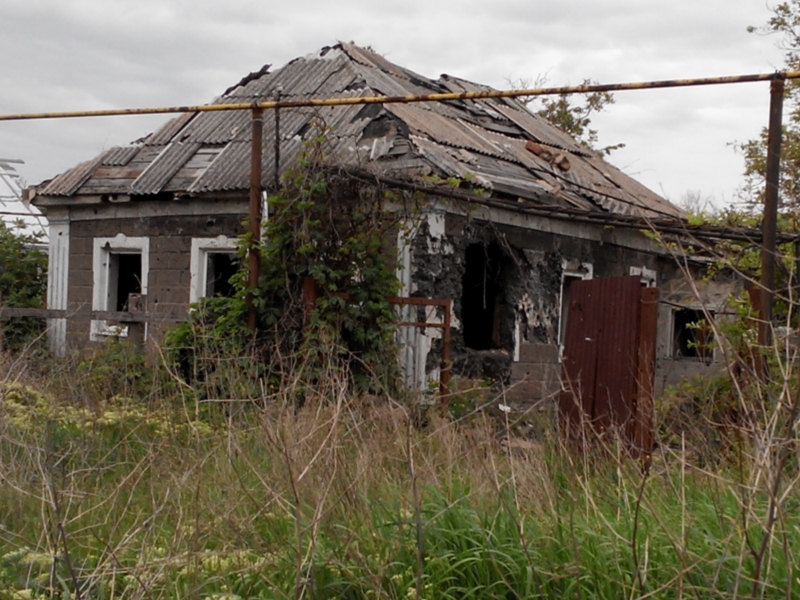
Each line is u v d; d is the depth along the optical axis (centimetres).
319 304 847
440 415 749
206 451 516
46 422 524
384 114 1195
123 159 1354
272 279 869
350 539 390
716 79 705
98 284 1325
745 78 698
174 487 457
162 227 1278
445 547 402
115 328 1123
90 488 494
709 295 1190
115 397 674
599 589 370
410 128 1171
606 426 686
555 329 1279
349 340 867
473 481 461
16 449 519
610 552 387
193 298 1244
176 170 1272
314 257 869
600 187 1478
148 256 1287
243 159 1229
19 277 1697
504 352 1202
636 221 919
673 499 462
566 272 1302
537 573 373
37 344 945
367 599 375
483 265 1264
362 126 1191
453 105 1505
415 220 974
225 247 1225
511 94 770
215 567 395
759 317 687
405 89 1447
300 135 1234
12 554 394
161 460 505
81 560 404
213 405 631
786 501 402
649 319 675
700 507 429
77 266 1347
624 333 694
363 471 434
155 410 630
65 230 1357
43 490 432
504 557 389
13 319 1225
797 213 863
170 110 918
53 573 370
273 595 378
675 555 379
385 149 1136
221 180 1201
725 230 864
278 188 925
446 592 378
